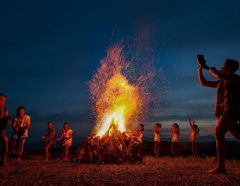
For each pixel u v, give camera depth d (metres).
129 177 6.37
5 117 8.28
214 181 5.69
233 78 6.42
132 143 10.75
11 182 5.88
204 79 7.09
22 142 11.39
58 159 12.94
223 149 6.80
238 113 6.53
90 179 6.16
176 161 11.27
